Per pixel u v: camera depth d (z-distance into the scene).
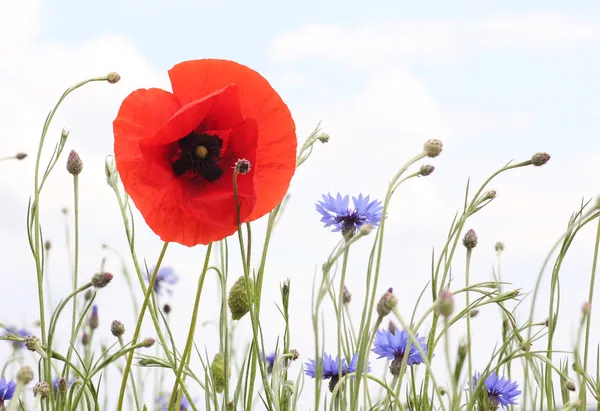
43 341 0.66
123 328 0.68
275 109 0.62
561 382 0.67
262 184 0.62
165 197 0.60
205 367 0.65
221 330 0.67
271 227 0.65
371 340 0.57
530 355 0.62
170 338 0.65
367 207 0.70
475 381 0.68
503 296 0.63
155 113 0.60
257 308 0.64
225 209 0.60
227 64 0.61
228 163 0.62
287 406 0.67
